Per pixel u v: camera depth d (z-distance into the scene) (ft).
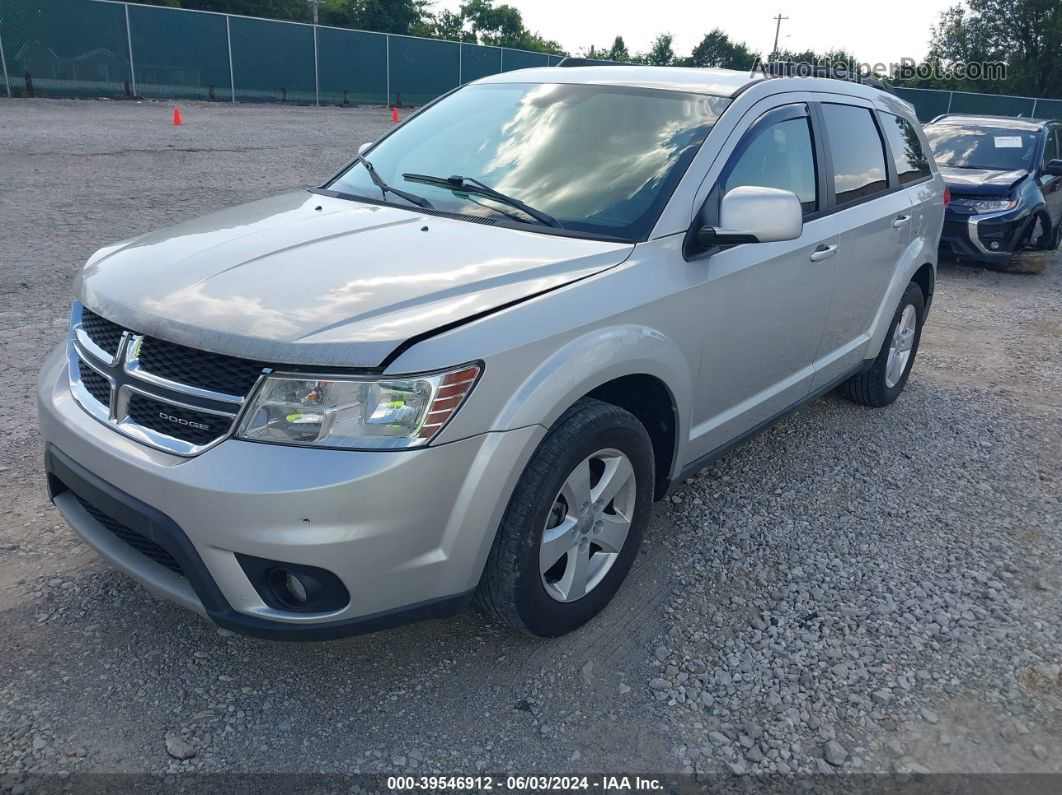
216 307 8.14
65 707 8.59
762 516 13.16
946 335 24.75
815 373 14.29
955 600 11.22
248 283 8.54
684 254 10.49
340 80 90.63
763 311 12.01
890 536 12.80
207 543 7.67
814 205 13.29
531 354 8.42
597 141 11.64
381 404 7.60
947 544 12.66
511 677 9.39
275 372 7.58
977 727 9.03
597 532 9.88
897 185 16.30
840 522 13.14
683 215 10.59
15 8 70.08
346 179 12.70
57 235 27.84
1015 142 36.14
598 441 9.25
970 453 16.07
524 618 9.14
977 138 37.17
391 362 7.64
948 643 10.34
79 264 24.68
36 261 24.75
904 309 17.20
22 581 10.44
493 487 8.21
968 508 13.85
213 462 7.61
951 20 143.95
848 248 14.05
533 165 11.56
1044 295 31.07
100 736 8.27
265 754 8.20
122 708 8.63
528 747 8.48
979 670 9.89
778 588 11.29
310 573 7.63
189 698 8.82
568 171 11.29
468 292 8.54
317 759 8.19
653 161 11.12
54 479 9.48
